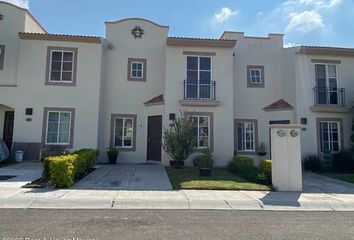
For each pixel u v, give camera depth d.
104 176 12.17
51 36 16.22
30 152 15.70
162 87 18.08
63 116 16.23
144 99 17.92
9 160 15.45
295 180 10.43
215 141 16.44
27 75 16.14
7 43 16.75
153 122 17.36
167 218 6.73
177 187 10.21
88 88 16.42
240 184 10.76
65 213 7.02
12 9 16.97
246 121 17.88
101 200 8.20
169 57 16.72
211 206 8.06
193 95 16.61
